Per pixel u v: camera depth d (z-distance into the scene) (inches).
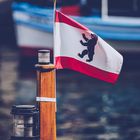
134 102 1378.0
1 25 2477.9
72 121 1131.3
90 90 1558.8
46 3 1849.2
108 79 544.1
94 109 1277.1
